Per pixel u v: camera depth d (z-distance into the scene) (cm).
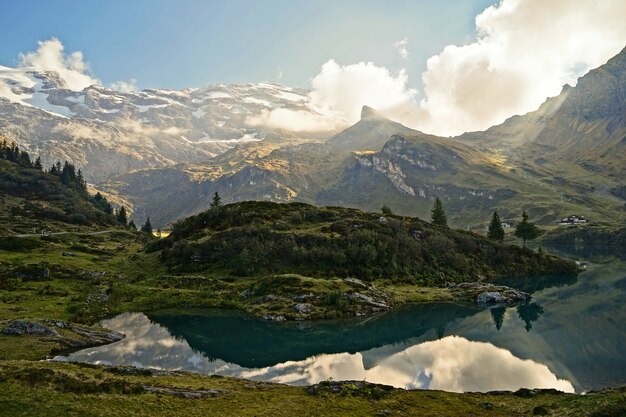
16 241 15738
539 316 11400
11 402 3472
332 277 13825
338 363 7600
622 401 3812
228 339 9062
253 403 4419
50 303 10012
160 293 11969
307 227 17262
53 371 4234
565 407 4306
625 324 10306
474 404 4862
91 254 16675
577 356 7931
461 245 18500
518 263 18662
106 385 4134
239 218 17500
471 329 10162
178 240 17238
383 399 4850
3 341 6819
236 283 12988
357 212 19862
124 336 8656
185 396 4362
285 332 9625
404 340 9250
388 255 15688
